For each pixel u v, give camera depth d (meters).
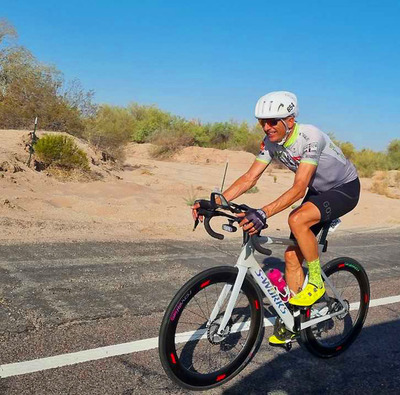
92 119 21.05
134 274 5.32
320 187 3.58
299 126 3.33
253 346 3.39
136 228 7.80
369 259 7.25
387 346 4.09
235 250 6.96
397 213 12.73
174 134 32.28
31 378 3.01
